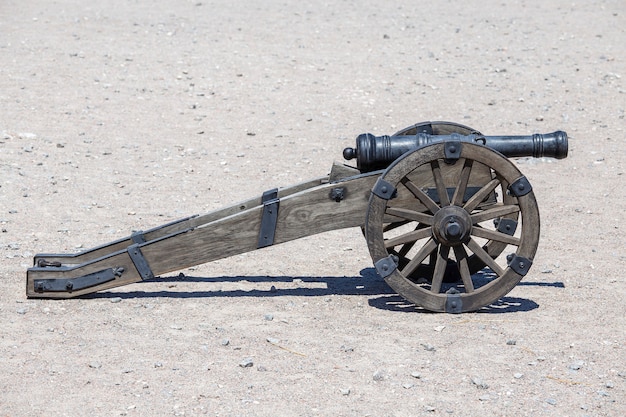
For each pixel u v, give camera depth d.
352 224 9.22
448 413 7.74
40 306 9.21
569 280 9.89
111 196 11.86
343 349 8.52
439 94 15.44
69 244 10.55
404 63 17.03
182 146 13.44
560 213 11.62
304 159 13.14
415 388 8.02
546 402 7.88
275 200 9.20
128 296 9.45
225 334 8.76
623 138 14.03
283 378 8.12
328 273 10.05
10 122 13.91
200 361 8.34
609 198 12.09
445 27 19.70
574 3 22.23
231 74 16.12
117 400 7.84
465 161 8.98
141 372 8.18
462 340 8.68
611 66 17.08
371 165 9.30
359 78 16.14
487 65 17.03
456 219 9.00
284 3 21.67
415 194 9.03
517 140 9.23
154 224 11.10
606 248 10.68
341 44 18.16
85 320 8.96
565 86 15.95
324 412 7.73
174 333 8.77
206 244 9.27
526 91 15.66
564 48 18.22
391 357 8.41
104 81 15.56
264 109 14.79
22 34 17.95
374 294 9.57
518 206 9.09
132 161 12.95
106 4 20.84
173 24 19.14
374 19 20.33
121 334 8.73
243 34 18.56
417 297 9.09
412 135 9.27
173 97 15.09
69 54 16.80
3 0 20.80
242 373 8.18
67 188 12.03
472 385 8.06
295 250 10.64
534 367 8.30
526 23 20.20
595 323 9.02
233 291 9.59
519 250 9.06
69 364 8.28
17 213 11.29
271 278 9.91
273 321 8.99
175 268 9.30
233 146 13.53
